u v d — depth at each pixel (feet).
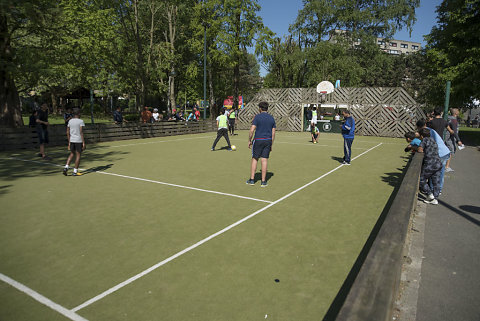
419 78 197.36
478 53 63.77
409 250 13.78
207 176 28.53
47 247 13.78
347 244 14.30
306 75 123.44
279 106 89.10
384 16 116.26
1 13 41.55
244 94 163.12
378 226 16.53
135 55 104.42
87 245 13.99
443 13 82.79
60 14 49.34
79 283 10.96
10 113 52.11
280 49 119.96
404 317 9.22
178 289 10.63
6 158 37.55
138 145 52.21
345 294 10.41
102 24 86.74
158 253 13.26
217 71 136.15
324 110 107.24
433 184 20.71
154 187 24.41
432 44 86.53
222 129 45.73
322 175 29.50
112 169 31.45
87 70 86.99
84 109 150.10
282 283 11.04
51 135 48.26
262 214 18.35
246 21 101.76
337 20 120.78
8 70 46.03
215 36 105.40
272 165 34.73
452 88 68.28
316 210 19.16
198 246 13.97
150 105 158.10
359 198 21.84
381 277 5.93
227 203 20.43
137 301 9.94
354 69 110.32
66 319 9.05
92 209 18.98
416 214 18.61
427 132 20.40
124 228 16.01
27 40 69.21
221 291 10.53
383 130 75.66
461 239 15.05
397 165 35.35
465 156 43.09
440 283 11.14
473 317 9.25
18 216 17.66
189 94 138.31
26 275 11.46
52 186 24.47
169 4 108.68
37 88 110.83
